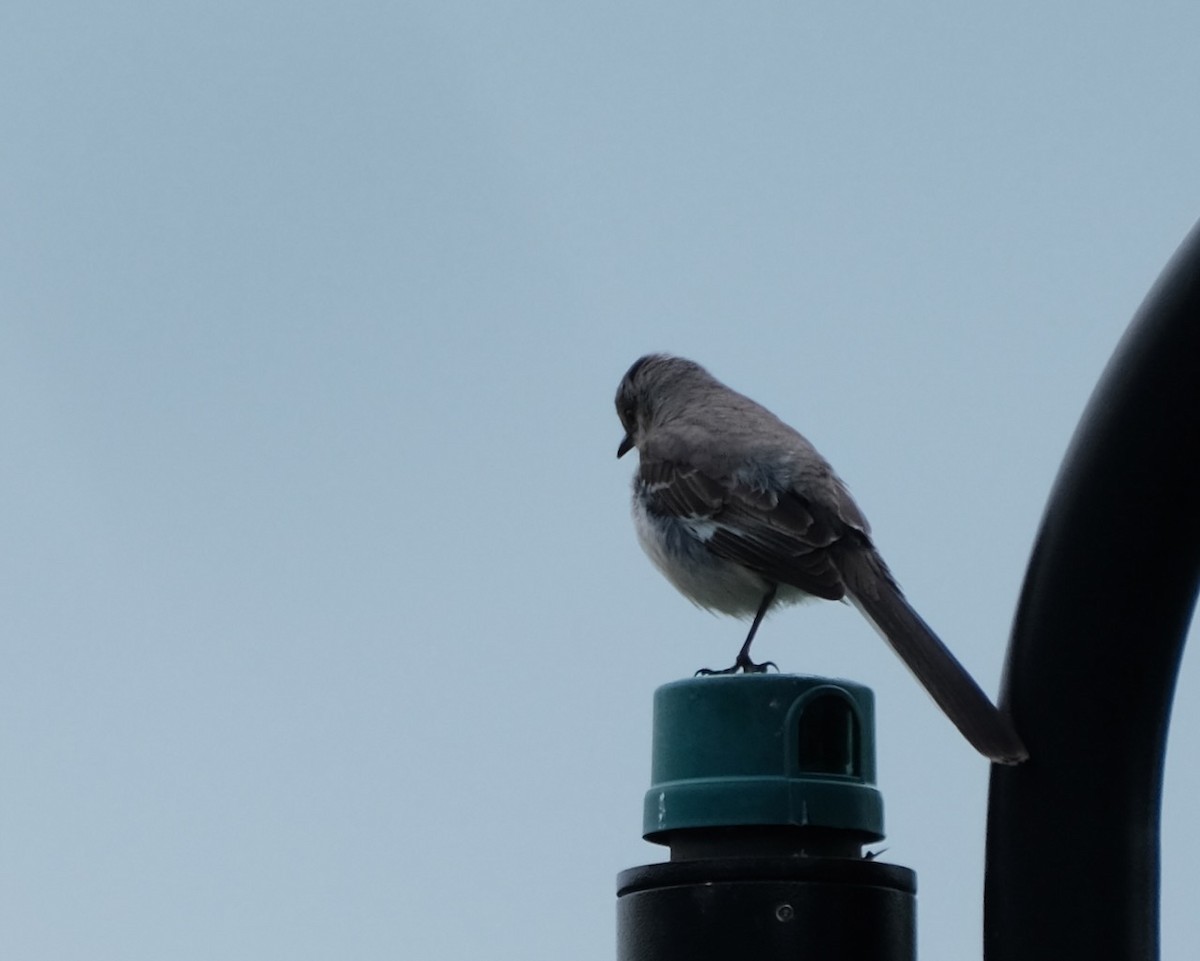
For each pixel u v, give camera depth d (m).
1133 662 5.25
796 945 5.04
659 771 5.58
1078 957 5.16
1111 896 5.18
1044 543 5.39
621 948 5.33
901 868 5.25
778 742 5.42
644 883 5.24
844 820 5.39
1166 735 5.31
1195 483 5.20
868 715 5.64
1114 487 5.26
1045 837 5.24
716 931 5.08
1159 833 5.30
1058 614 5.32
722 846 5.42
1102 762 5.25
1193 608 5.26
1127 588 5.25
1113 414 5.27
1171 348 5.17
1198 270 5.11
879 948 5.11
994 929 5.28
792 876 5.10
